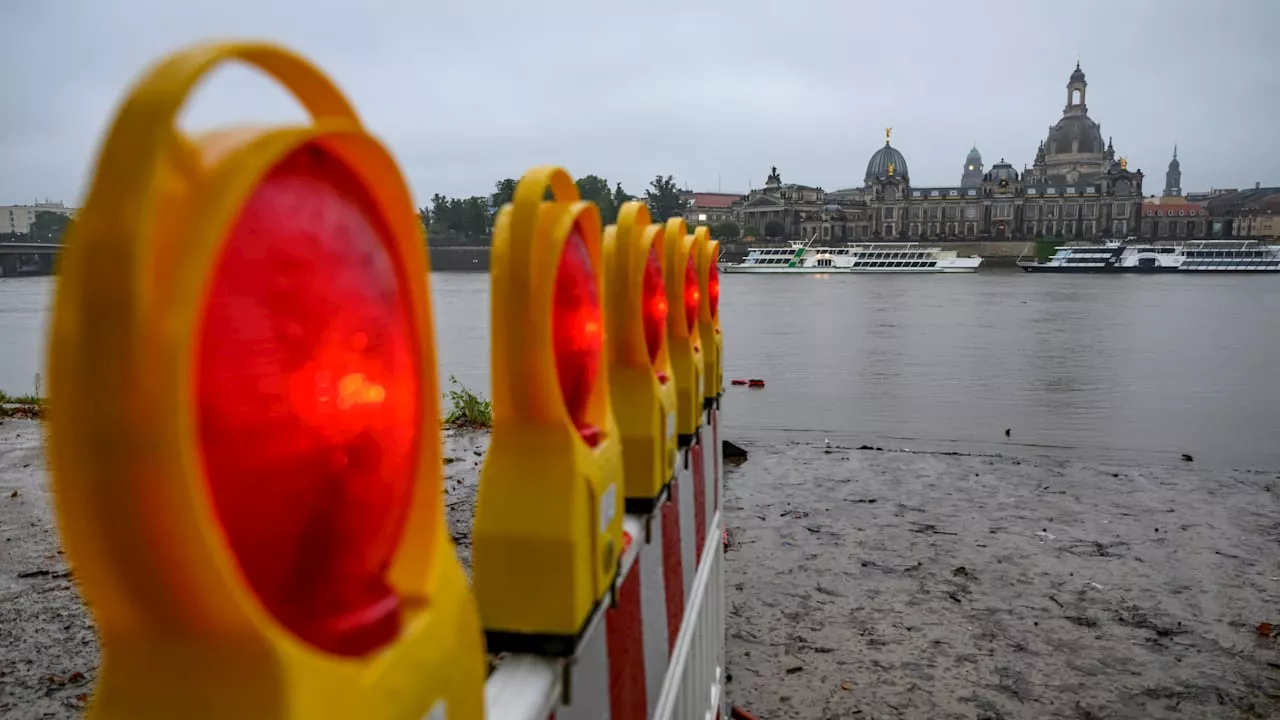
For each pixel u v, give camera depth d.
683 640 2.40
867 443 13.59
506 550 1.30
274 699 0.60
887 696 3.93
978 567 5.61
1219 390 21.56
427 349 0.89
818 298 70.38
